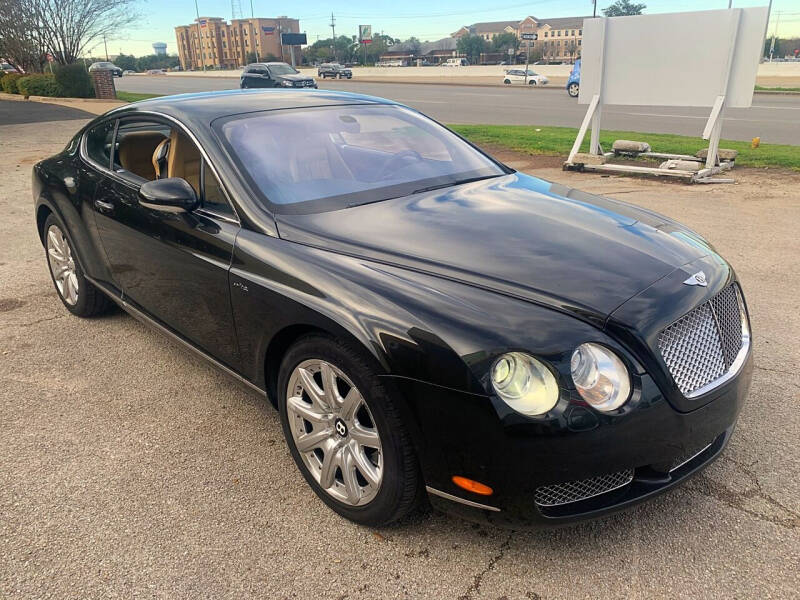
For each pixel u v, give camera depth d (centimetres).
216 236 280
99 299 437
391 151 340
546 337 201
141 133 350
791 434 297
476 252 246
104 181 369
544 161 1130
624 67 982
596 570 222
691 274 240
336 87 4119
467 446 203
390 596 214
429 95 3244
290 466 287
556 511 209
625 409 201
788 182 885
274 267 253
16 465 289
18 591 219
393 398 212
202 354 315
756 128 1642
